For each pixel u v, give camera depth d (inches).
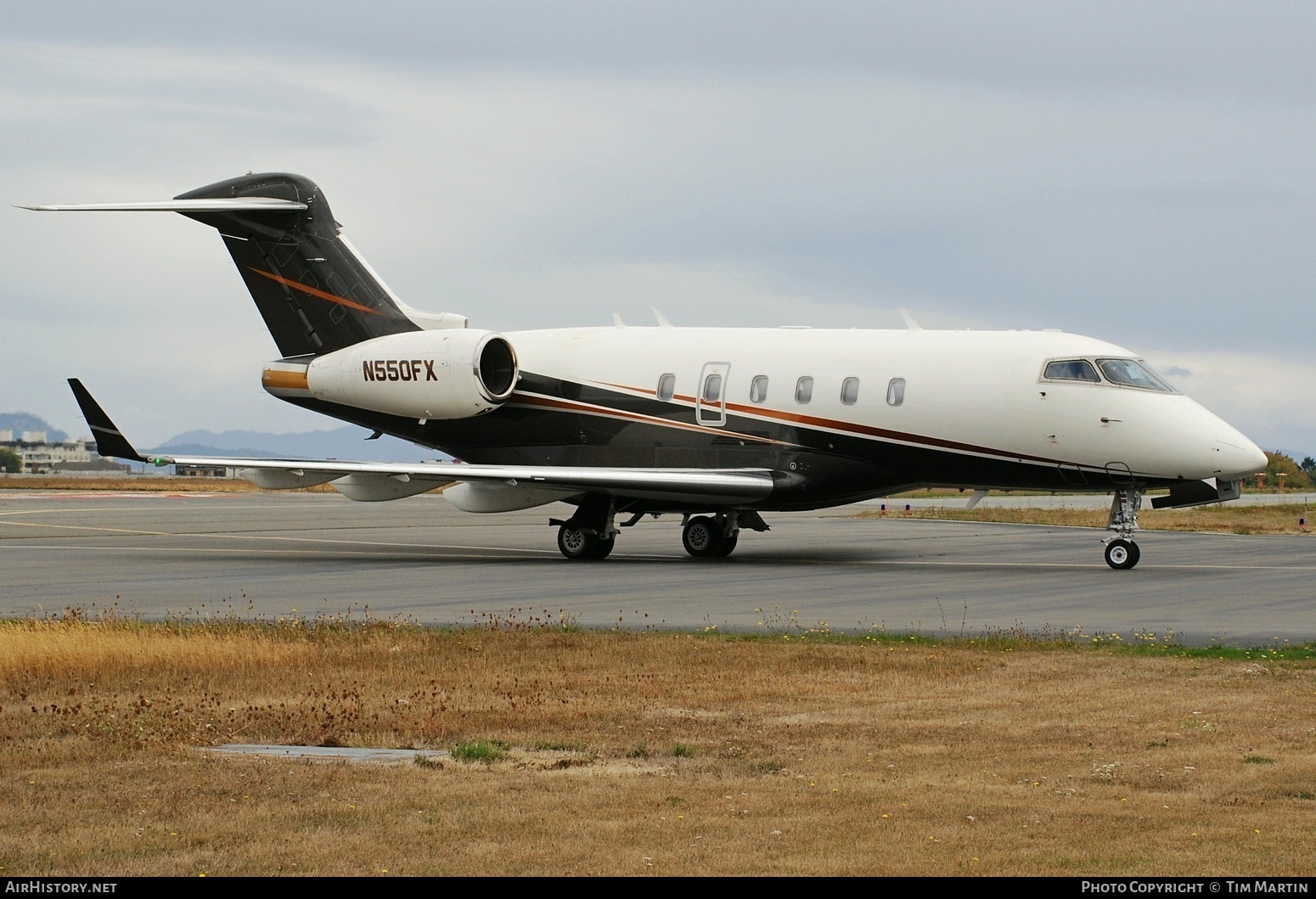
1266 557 2468.0
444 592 1828.2
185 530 3262.8
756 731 924.0
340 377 2603.3
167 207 2493.8
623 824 697.6
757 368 2378.2
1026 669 1175.0
